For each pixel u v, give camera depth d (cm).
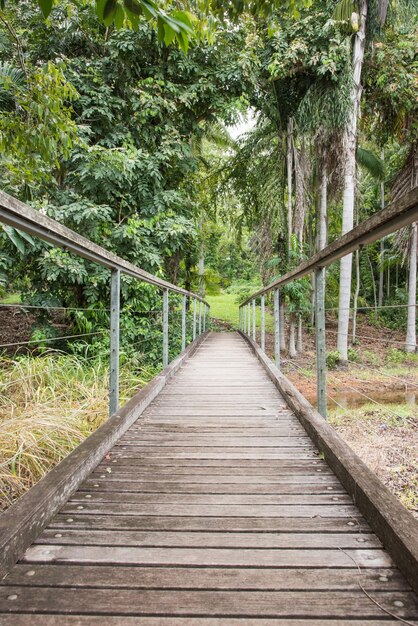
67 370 484
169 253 719
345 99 790
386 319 1482
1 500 228
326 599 106
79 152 621
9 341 736
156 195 702
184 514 152
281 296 1013
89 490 172
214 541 133
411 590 109
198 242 1102
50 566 119
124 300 689
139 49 686
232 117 762
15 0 191
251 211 1123
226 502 162
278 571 118
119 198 711
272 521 147
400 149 1109
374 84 877
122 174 635
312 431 236
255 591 109
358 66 799
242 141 1038
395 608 102
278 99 902
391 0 769
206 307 1293
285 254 966
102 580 113
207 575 116
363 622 98
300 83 869
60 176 707
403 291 1465
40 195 620
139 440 239
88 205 602
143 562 121
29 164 391
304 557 124
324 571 117
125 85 705
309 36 786
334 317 1441
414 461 417
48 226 158
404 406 627
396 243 1127
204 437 245
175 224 680
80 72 693
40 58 712
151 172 678
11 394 398
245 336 966
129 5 119
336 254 205
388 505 138
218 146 1283
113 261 248
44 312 673
